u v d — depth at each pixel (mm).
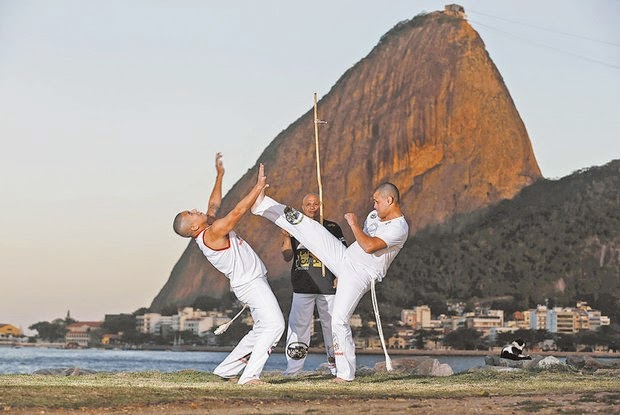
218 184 10578
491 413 6965
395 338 127625
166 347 140500
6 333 151375
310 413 6953
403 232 10070
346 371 10227
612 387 9992
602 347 127625
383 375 11422
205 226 9805
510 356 13781
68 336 148625
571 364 14680
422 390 9273
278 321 9859
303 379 10656
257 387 9258
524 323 130500
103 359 114125
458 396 8648
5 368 80375
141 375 10891
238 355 10352
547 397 8516
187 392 8477
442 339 127562
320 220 11156
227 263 9797
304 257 11289
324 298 11242
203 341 137375
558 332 128125
